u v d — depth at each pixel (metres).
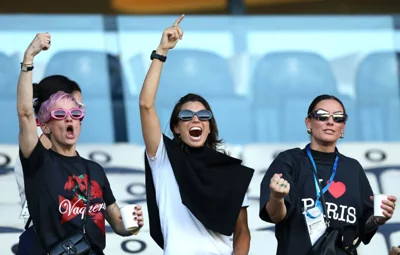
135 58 31.16
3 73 30.12
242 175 19.41
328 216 19.67
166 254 19.00
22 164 18.38
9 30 30.66
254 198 26.75
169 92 30.97
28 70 18.20
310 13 39.00
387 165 28.42
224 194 19.20
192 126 19.53
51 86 20.16
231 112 31.05
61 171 18.48
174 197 19.20
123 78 30.88
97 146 28.11
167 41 19.44
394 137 31.47
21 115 18.17
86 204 18.45
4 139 29.58
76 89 20.39
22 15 30.83
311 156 20.25
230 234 19.00
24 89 18.17
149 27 31.48
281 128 31.19
